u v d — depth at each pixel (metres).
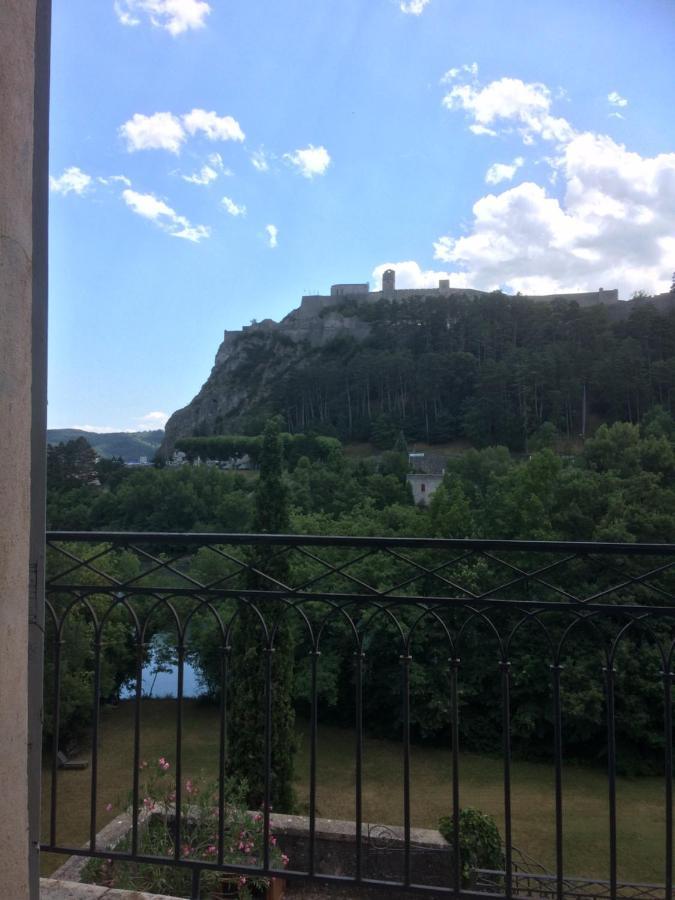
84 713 16.64
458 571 20.05
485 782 18.77
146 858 2.17
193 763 15.28
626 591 14.92
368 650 20.81
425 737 21.31
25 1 1.22
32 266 1.30
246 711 9.73
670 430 45.12
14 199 1.19
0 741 1.15
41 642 1.37
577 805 17.09
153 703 20.53
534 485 29.19
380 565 19.73
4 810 1.15
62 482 29.69
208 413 107.25
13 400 1.19
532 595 19.38
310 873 2.07
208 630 14.37
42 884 2.12
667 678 2.00
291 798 9.77
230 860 3.61
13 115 1.18
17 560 1.20
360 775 2.08
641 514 26.78
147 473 37.72
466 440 72.06
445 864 7.07
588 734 19.94
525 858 9.16
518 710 20.92
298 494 43.84
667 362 60.34
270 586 9.73
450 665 2.11
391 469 56.31
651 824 15.77
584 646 20.17
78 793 13.59
